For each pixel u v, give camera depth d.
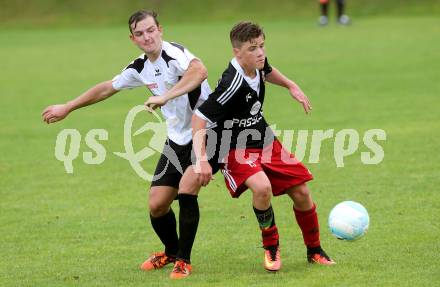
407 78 52.34
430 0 101.44
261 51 16.91
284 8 107.44
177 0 113.31
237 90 17.11
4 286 17.42
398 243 19.58
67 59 73.44
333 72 57.03
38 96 53.00
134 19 17.59
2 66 70.81
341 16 90.81
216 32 89.81
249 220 22.83
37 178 29.98
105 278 17.78
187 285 16.89
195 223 17.62
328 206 24.05
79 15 113.12
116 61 69.81
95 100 18.75
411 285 16.12
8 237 21.94
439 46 67.75
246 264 18.48
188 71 17.30
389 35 78.12
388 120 38.56
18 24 111.94
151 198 18.19
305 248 19.67
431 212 22.64
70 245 20.95
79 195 27.06
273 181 17.77
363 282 16.45
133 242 21.11
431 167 28.69
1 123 43.16
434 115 39.31
